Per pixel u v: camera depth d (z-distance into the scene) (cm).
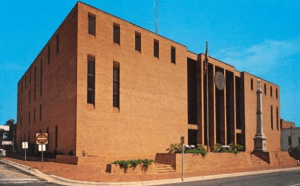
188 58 4053
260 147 3844
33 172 2041
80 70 2606
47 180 1716
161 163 2511
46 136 2228
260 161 3616
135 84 3098
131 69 3073
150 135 3198
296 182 1869
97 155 2634
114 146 2791
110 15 2938
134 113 3042
